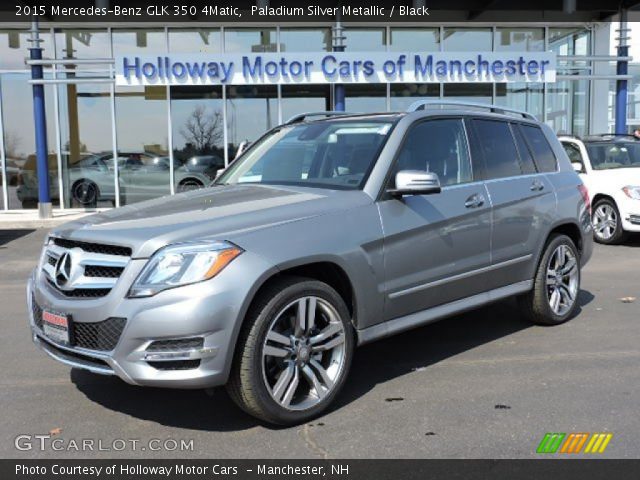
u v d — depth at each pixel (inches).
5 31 609.0
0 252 418.9
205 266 130.6
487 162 199.0
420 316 173.0
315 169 181.2
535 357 189.9
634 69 831.7
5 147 621.3
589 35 666.8
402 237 163.8
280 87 622.5
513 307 249.1
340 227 151.8
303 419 145.3
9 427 146.7
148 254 132.0
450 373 177.6
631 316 235.3
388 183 165.9
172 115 620.7
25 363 191.3
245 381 135.5
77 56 613.3
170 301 128.4
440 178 182.2
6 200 627.5
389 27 637.3
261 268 134.8
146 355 129.1
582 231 231.3
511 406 153.9
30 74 614.2
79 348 137.8
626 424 143.1
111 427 146.1
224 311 129.6
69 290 140.9
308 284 144.2
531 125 228.4
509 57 575.5
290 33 629.6
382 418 148.4
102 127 618.5
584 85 666.8
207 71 554.9
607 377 172.1
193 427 145.5
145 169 624.4
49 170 619.5
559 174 227.9
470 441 136.2
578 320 230.5
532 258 209.3
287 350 142.6
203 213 147.3
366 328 158.9
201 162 626.5
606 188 411.2
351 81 564.7
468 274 184.5
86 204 627.2
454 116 194.1
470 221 183.5
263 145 207.9
